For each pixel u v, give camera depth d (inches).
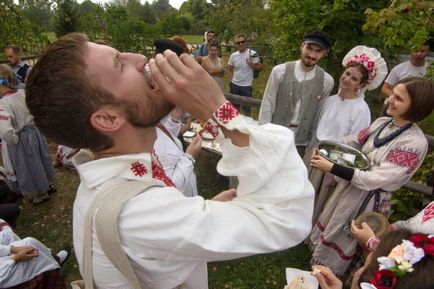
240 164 27.3
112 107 24.5
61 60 23.9
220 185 151.6
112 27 295.3
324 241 92.4
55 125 24.8
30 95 25.0
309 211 27.8
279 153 26.6
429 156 116.3
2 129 116.0
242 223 25.5
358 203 84.6
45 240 121.7
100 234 24.3
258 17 380.5
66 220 131.9
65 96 23.6
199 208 25.4
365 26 105.2
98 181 26.8
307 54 101.7
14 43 227.9
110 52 25.2
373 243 64.9
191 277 33.1
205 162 170.9
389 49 162.6
